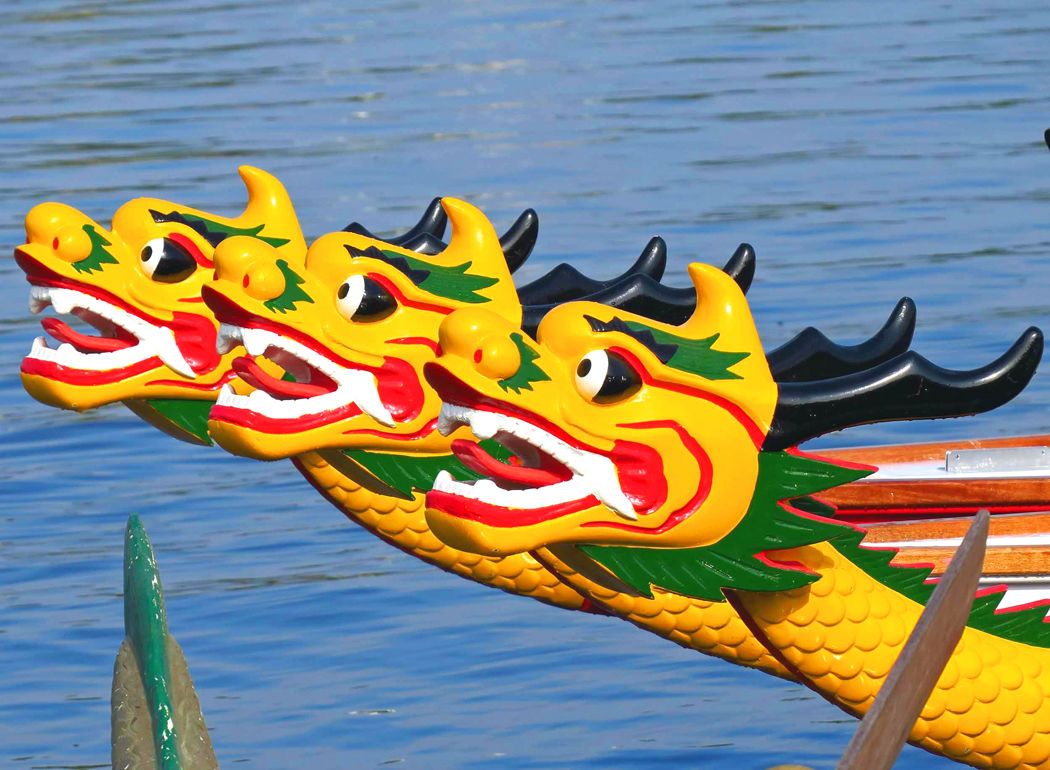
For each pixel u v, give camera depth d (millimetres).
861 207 37781
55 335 13438
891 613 12266
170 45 62312
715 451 10906
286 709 18078
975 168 40750
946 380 11211
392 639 19812
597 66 55594
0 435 27328
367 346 12281
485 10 68125
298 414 12125
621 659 19266
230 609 20688
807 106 48375
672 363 10852
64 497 24688
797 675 12531
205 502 24438
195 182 41844
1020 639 12930
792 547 11148
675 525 10922
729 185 40188
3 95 54188
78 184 42062
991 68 52188
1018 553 14008
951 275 32594
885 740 9188
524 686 18594
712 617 12695
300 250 13750
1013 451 15477
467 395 10453
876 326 29609
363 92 52906
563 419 10617
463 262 12695
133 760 10523
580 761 16688
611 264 33812
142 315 13320
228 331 12070
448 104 50875
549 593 14117
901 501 15000
